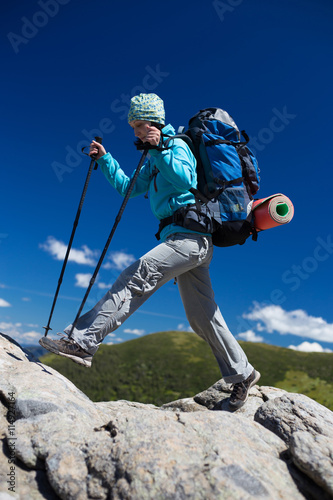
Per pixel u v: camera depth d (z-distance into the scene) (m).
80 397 2.92
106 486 1.89
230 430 2.23
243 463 1.91
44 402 2.45
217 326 3.32
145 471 1.83
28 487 1.99
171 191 3.04
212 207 3.04
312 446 2.10
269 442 2.31
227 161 3.08
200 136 3.12
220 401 3.80
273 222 3.14
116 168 3.41
